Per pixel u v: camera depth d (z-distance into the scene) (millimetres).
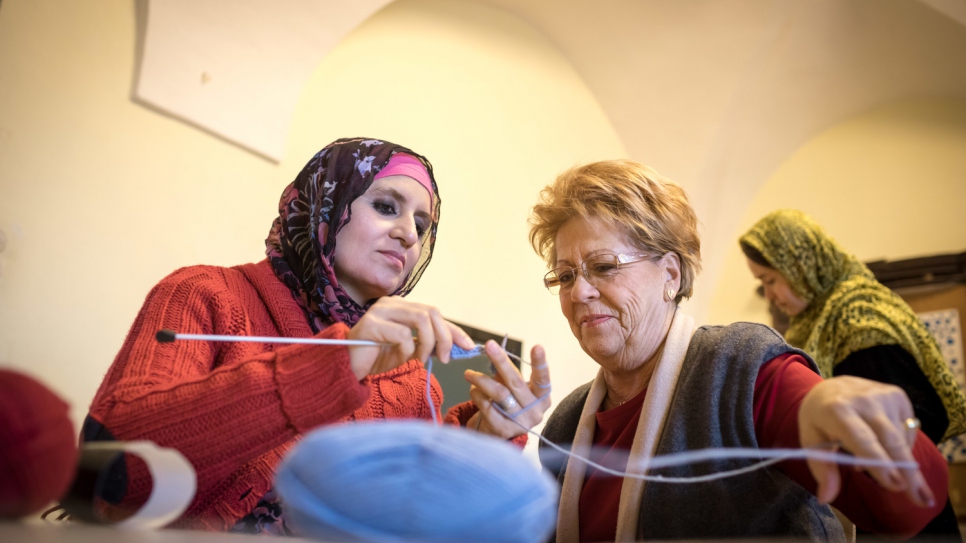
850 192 3695
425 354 849
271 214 2371
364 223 1192
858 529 1197
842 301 2203
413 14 2902
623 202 1234
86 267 1927
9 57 1871
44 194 1883
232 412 774
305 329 1126
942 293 3316
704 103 3518
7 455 465
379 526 425
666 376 1165
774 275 2449
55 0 1989
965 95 3471
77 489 591
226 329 1016
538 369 998
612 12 3283
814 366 1103
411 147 2789
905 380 1993
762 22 3328
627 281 1217
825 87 3605
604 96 3502
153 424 767
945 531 1191
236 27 2320
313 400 791
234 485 938
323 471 425
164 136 2162
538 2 3209
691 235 1299
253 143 2346
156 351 920
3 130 1833
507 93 3188
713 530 1014
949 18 3195
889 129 3680
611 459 1196
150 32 2146
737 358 1100
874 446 705
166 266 2092
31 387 500
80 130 1986
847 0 3270
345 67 2662
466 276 2832
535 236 1387
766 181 3842
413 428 437
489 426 1025
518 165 3145
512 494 437
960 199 3469
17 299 1787
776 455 824
